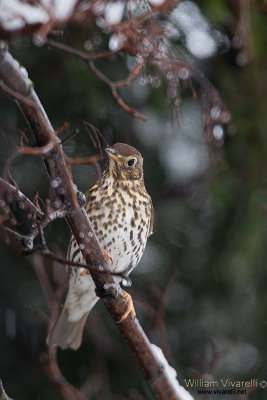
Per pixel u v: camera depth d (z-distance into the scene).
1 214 5.96
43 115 6.03
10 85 5.94
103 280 7.26
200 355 11.67
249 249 11.37
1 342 11.40
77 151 11.44
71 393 10.20
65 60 11.05
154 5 6.45
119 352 11.71
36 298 11.46
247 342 11.73
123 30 6.25
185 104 11.87
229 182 11.61
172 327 11.83
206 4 11.05
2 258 11.45
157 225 12.12
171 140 11.95
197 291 11.88
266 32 11.37
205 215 11.87
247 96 11.60
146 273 11.97
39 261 10.74
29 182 11.07
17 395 11.18
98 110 11.38
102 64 11.21
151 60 6.70
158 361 8.20
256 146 11.54
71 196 6.46
